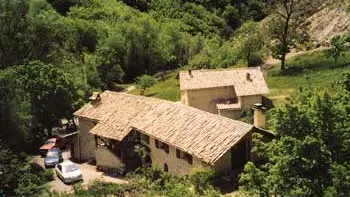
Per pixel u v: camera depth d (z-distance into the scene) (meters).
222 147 35.22
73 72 79.44
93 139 50.12
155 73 97.81
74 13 115.06
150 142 43.22
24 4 70.56
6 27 69.62
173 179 36.53
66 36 86.19
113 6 122.94
